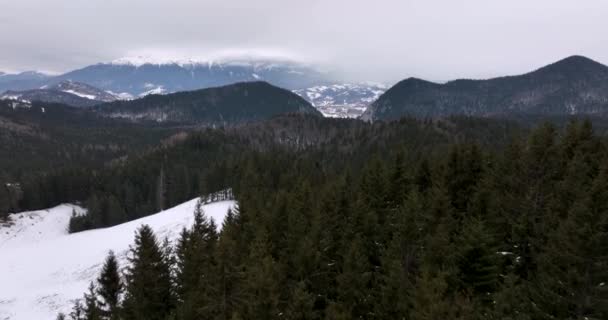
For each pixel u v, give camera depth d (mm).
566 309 17141
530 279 22297
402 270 22266
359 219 33031
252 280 23109
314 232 30328
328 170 99750
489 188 33094
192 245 32594
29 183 127125
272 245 33969
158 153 164625
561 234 18766
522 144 40688
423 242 25719
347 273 23266
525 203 28766
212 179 91438
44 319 44375
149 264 28203
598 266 16703
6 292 55406
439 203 30141
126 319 27344
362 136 165875
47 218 116062
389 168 50250
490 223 27750
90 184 137375
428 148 100438
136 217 116688
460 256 21750
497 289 21312
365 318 22828
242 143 197625
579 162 30453
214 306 23562
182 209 81500
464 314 16203
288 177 74875
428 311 16422
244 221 43719
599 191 19156
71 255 67938
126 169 143125
